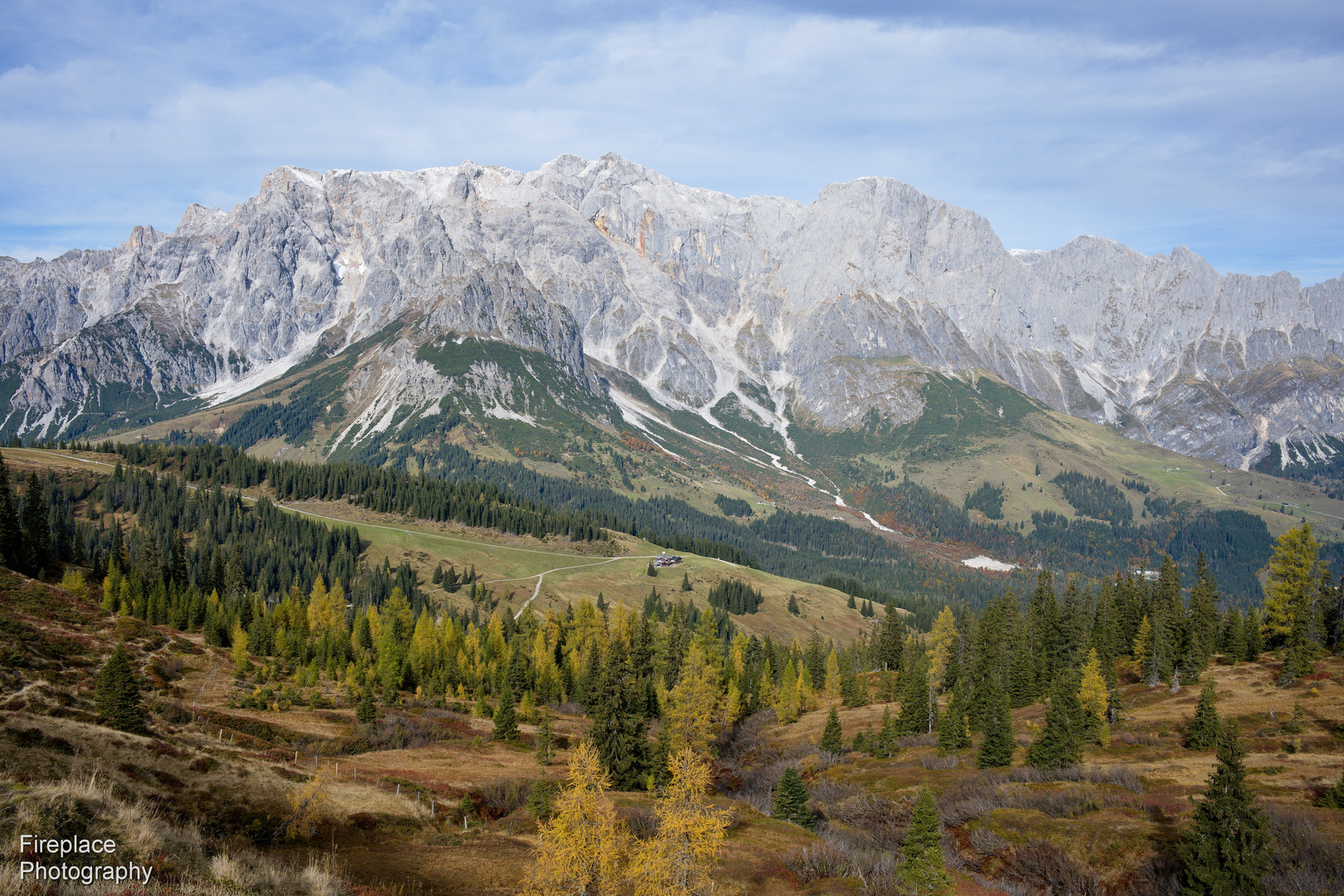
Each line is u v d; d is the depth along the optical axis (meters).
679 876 45.09
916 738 98.69
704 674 92.31
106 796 34.19
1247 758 70.69
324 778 64.81
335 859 48.88
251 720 83.56
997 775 76.62
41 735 47.97
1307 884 46.84
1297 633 94.94
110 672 63.22
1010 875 59.16
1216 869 46.97
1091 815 63.06
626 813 63.41
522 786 72.44
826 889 51.66
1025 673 111.56
